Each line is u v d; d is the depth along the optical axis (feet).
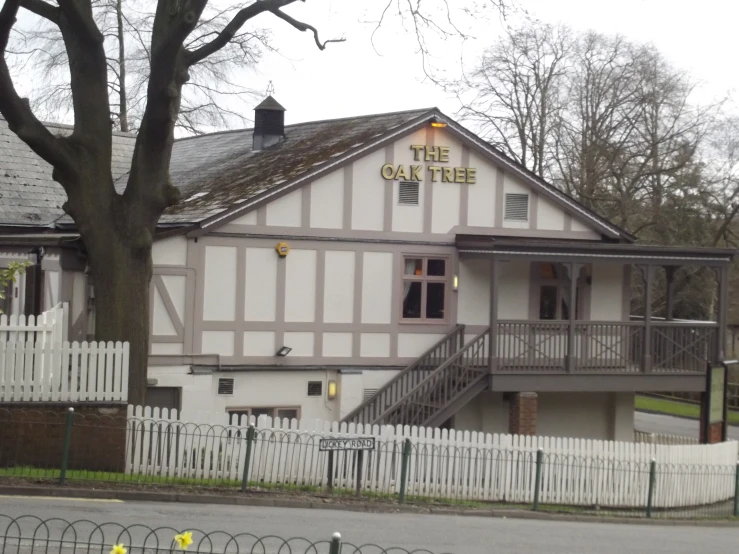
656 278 167.43
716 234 156.25
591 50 153.89
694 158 156.56
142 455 61.21
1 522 45.03
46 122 110.22
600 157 153.28
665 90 153.48
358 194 81.76
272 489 60.39
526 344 82.33
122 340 64.03
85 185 63.82
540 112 150.71
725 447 79.82
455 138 84.53
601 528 60.95
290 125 103.71
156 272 75.82
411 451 64.18
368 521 53.98
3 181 98.48
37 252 81.51
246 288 78.48
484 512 62.18
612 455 72.13
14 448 58.70
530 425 82.58
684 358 86.99
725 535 62.75
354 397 81.51
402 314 83.30
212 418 62.44
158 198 64.69
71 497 53.52
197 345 77.05
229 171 94.48
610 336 85.97
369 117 92.07
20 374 58.95
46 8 63.57
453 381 81.41
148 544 42.50
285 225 79.46
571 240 88.12
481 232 85.51
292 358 79.92
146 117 63.26
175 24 58.85
